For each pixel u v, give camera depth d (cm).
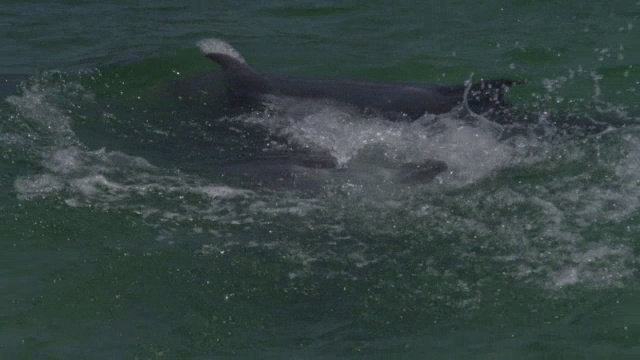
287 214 2094
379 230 2028
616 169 2255
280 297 1797
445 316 1741
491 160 2316
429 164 2311
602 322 1708
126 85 2800
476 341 1669
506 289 1809
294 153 2406
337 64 2948
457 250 1947
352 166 2322
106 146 2427
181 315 1744
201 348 1655
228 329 1706
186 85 2789
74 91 2734
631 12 3238
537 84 2766
